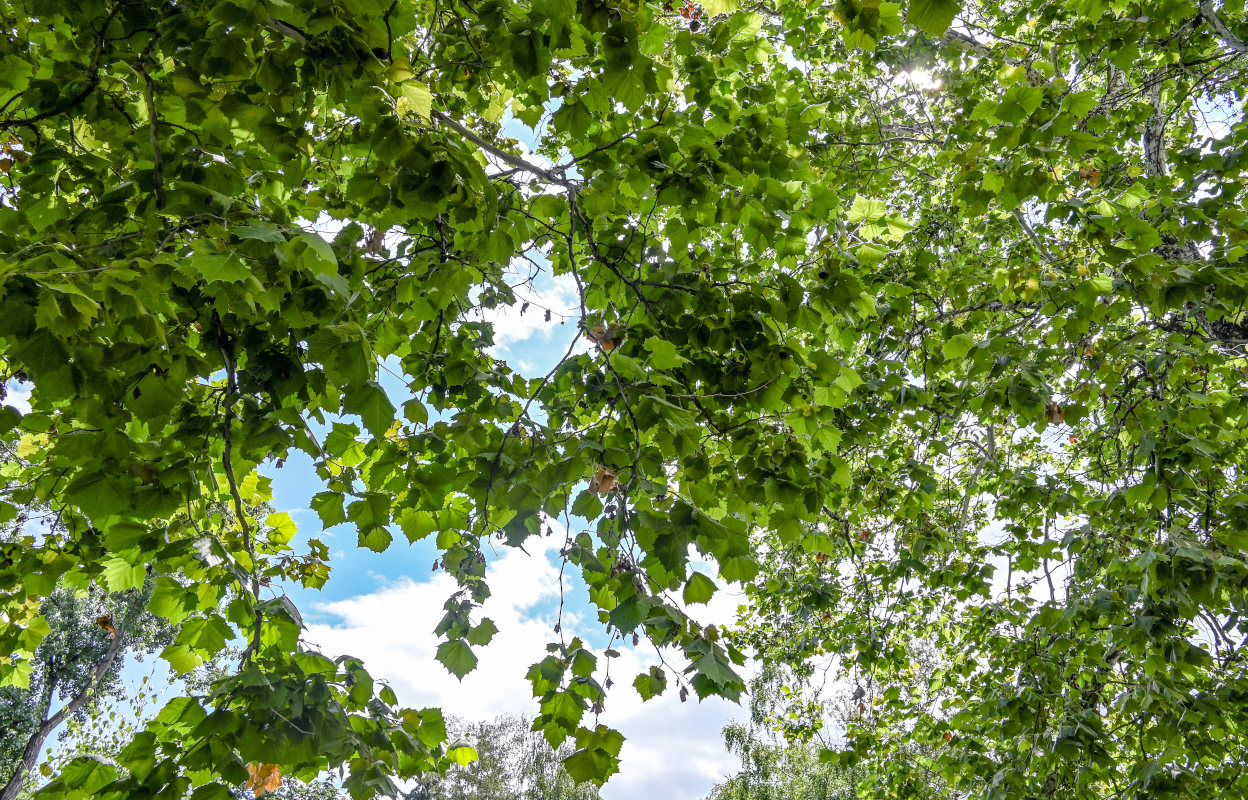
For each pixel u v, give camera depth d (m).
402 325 3.14
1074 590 4.88
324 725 1.92
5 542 2.95
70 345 1.59
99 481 1.88
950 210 5.29
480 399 3.14
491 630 2.58
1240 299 3.17
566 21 2.03
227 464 1.96
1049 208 3.39
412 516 2.80
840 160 5.58
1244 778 4.11
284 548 3.19
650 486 1.88
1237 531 3.22
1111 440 5.07
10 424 1.95
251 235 1.42
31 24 2.21
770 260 4.08
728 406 2.73
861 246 3.15
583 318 2.35
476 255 2.77
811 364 2.68
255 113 1.98
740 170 2.87
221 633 2.06
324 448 2.46
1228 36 3.87
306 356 1.80
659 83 2.54
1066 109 2.80
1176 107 5.18
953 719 5.81
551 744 1.85
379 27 1.71
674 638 1.82
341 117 3.04
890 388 4.30
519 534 2.27
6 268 1.26
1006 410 3.92
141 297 1.52
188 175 1.97
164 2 1.78
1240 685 4.01
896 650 6.31
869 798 7.22
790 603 7.28
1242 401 3.56
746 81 3.70
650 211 3.09
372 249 3.03
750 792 12.66
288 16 1.58
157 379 1.78
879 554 6.86
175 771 1.81
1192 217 3.43
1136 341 3.64
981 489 6.21
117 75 2.27
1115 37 3.89
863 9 2.05
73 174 2.51
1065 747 3.85
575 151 3.32
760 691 9.28
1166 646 3.44
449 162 1.95
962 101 4.26
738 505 2.74
